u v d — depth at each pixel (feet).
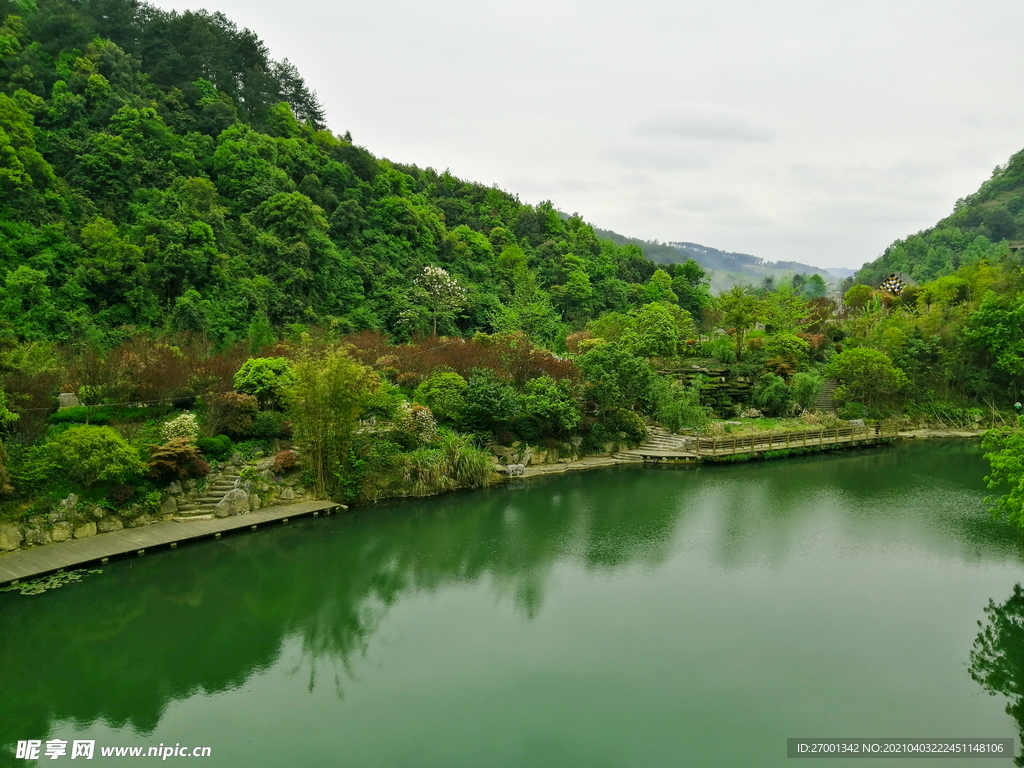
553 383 115.65
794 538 77.82
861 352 154.61
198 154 208.03
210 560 67.51
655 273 315.37
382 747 38.55
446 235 265.95
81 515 67.77
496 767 36.73
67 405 86.84
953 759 37.68
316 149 254.06
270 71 298.97
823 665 48.39
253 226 192.65
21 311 126.41
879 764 37.06
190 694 44.57
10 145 149.18
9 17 202.28
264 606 58.44
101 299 147.74
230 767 36.65
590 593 61.62
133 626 54.13
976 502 94.38
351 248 223.92
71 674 46.83
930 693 44.78
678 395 138.92
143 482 73.92
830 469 116.57
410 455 94.02
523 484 101.45
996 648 51.03
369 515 83.66
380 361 119.55
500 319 204.03
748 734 40.04
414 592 61.82
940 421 158.71
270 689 45.19
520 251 281.74
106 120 190.39
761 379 159.43
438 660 49.08
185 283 160.45
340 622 55.57
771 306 202.49
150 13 256.73
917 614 57.11
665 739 39.45
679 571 67.31
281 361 96.07
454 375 109.81
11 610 54.54
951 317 181.98
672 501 93.91
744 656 49.65
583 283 274.36
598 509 89.61
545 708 42.63
